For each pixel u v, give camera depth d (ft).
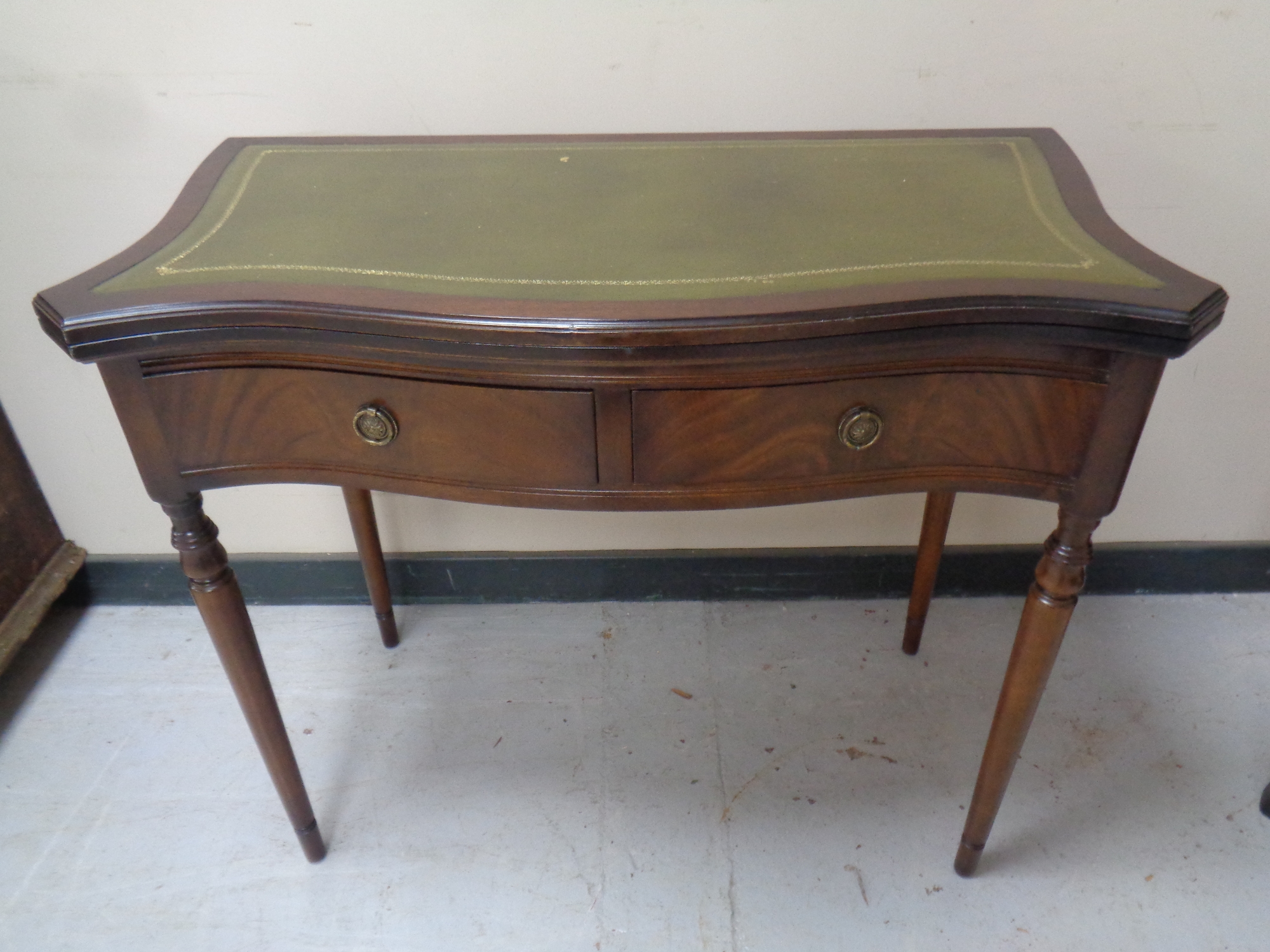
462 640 4.90
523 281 2.61
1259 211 4.01
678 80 3.88
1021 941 3.53
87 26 3.70
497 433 2.75
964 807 4.02
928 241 2.80
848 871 3.78
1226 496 4.77
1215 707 4.43
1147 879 3.72
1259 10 3.60
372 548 4.50
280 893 3.76
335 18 3.73
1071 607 2.97
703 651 4.80
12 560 4.61
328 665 4.78
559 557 4.98
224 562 3.14
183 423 2.80
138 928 3.66
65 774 4.25
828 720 4.42
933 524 4.22
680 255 2.75
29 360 4.42
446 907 3.69
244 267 2.73
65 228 4.14
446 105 3.94
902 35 3.75
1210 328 2.45
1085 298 2.42
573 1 3.69
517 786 4.15
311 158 3.54
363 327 2.51
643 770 4.21
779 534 4.93
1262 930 3.54
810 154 3.50
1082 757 4.20
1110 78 3.79
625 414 2.68
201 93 3.88
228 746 4.37
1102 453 2.68
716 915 3.64
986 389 2.66
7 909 3.72
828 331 2.43
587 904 3.69
